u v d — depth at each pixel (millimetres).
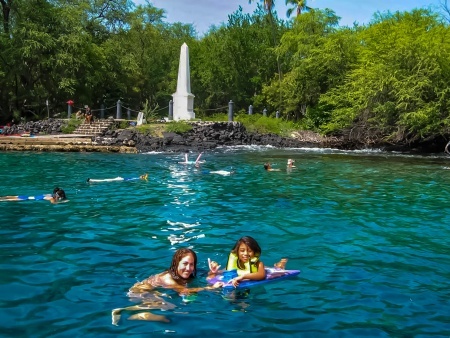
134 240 7156
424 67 27984
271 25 45000
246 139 30688
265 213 9375
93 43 41625
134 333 3998
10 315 4352
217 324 4227
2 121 38719
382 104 29141
